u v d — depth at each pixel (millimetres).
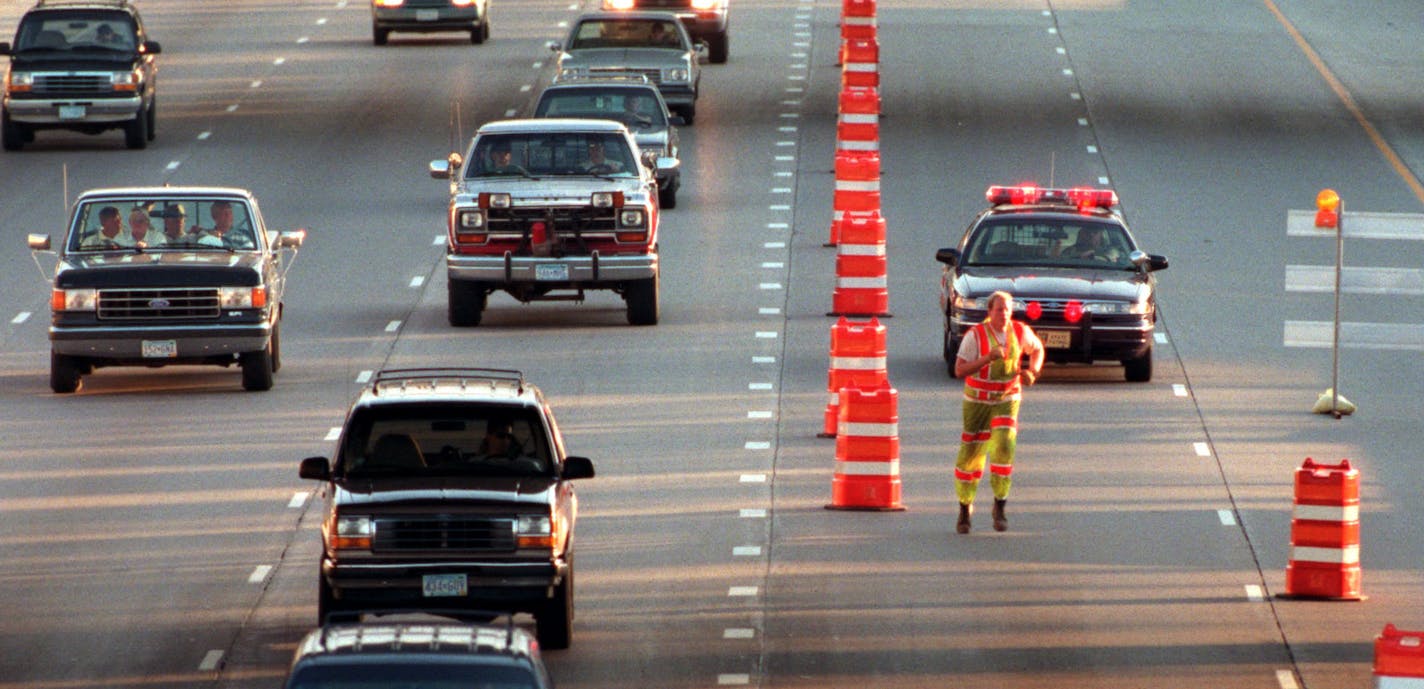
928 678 54062
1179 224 121375
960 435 80125
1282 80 167500
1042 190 95500
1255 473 75375
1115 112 154125
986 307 87375
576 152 99500
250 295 86000
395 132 146000
